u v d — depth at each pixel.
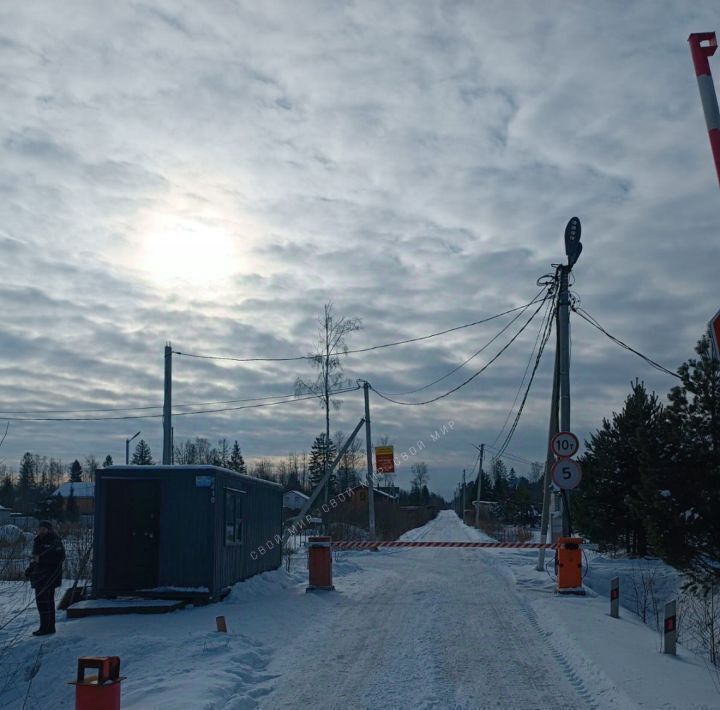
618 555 26.06
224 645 10.41
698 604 16.08
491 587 18.16
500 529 54.59
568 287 19.30
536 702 8.02
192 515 14.67
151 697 8.05
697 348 17.84
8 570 17.34
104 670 6.65
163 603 13.86
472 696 8.23
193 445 65.00
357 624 12.80
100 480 14.67
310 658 10.20
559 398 19.94
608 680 8.63
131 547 14.55
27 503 63.59
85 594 14.73
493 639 11.38
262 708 7.90
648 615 16.89
